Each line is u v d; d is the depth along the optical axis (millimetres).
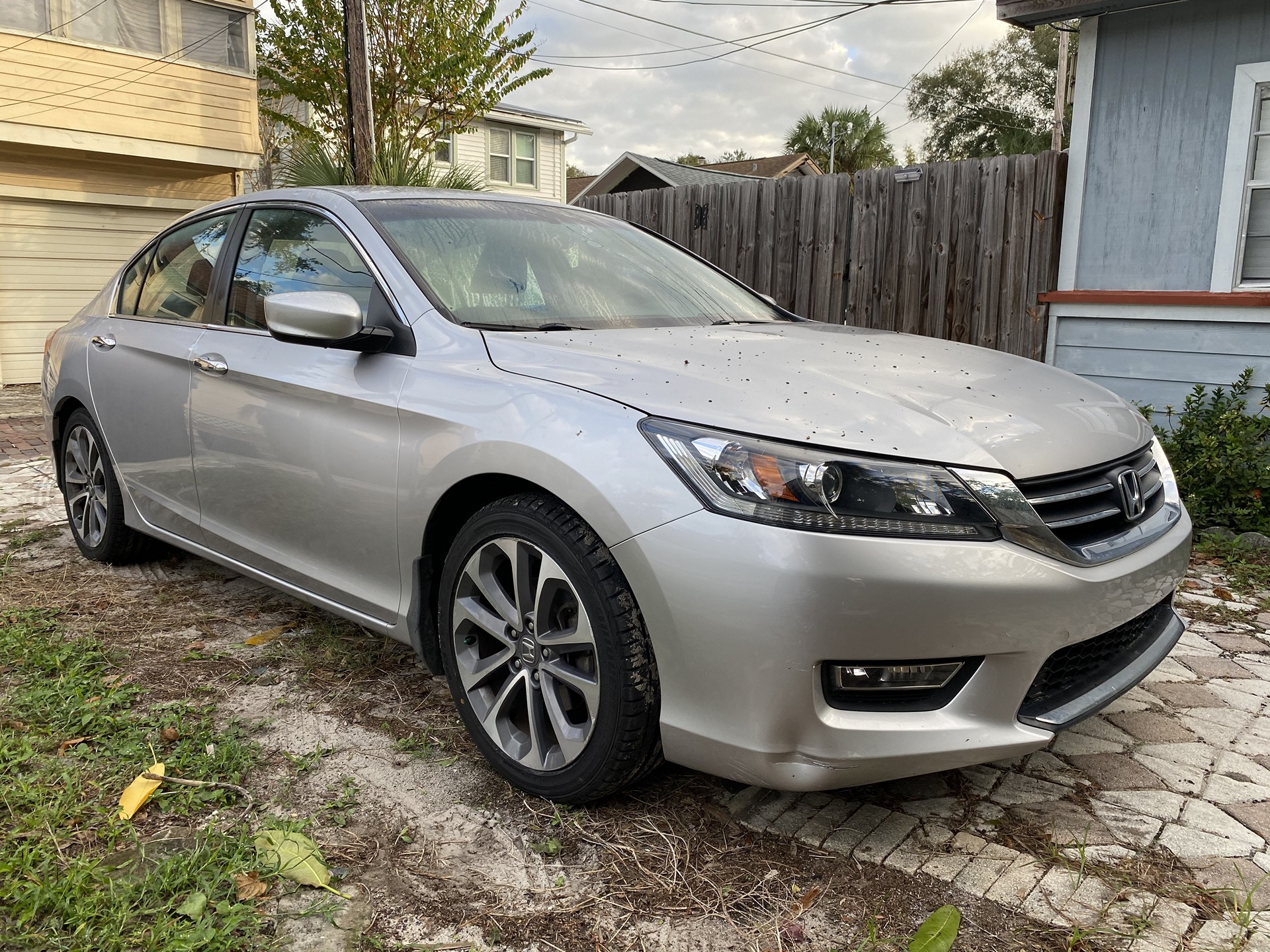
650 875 1954
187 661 3006
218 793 2184
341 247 2787
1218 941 1773
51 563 4074
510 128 22750
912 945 1709
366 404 2473
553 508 2084
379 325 2566
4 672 2875
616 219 3570
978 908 1861
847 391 2070
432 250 2715
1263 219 5621
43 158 11602
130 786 2201
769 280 7711
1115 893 1910
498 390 2221
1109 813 2219
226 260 3234
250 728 2570
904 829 2135
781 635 1779
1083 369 6289
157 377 3309
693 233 8180
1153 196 5910
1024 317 6453
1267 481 4910
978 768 2436
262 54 14320
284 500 2781
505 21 14664
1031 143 32344
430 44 13742
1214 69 5586
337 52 13922
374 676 2928
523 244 2939
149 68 11852
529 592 2170
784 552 1770
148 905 1781
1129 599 2072
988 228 6516
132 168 12453
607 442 1982
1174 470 5203
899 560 1774
